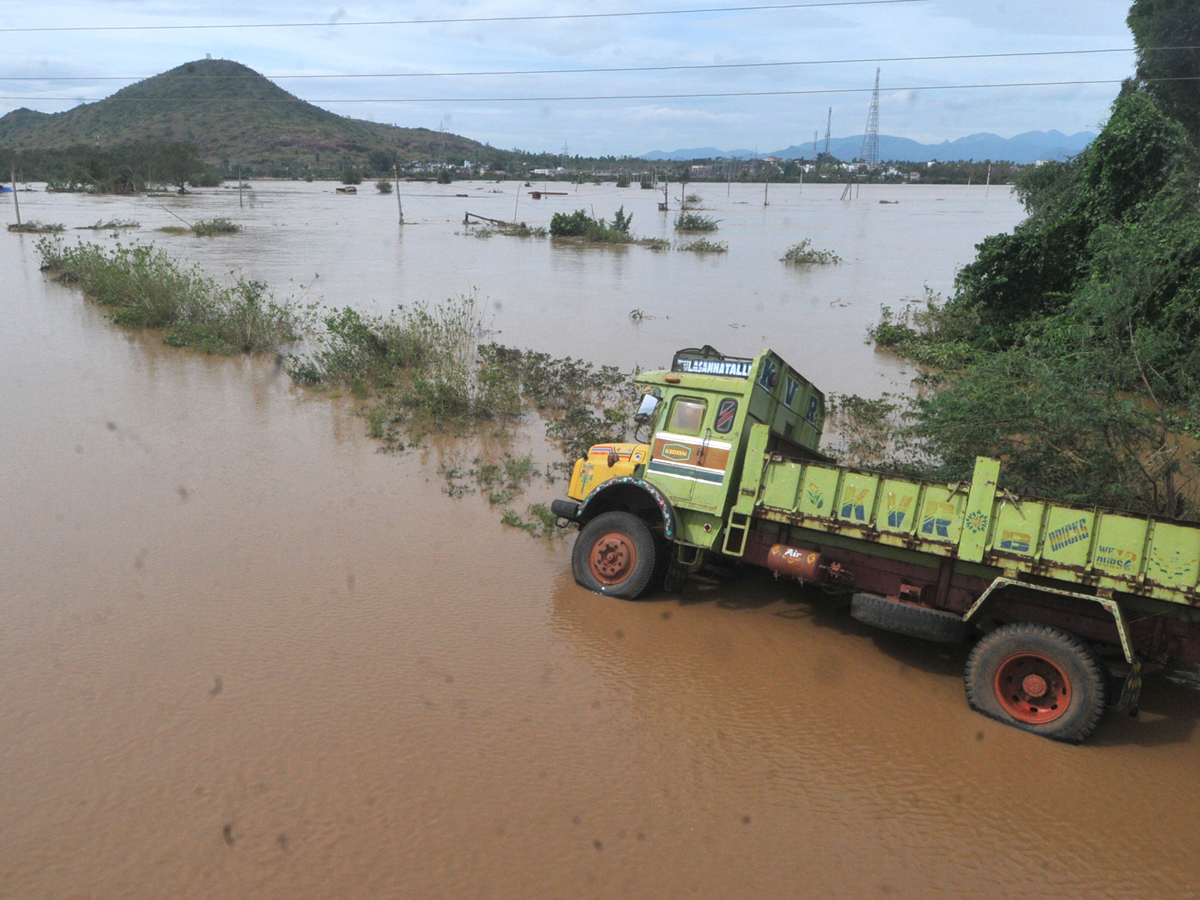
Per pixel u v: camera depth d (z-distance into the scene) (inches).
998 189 5772.6
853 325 938.1
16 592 308.0
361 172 6343.5
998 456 374.0
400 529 381.7
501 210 2888.8
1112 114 889.5
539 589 333.4
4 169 4173.2
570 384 628.4
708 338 839.1
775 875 191.2
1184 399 402.6
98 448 471.5
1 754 221.1
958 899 186.9
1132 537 247.1
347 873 185.0
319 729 235.1
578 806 210.1
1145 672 273.9
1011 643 254.8
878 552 293.1
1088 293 409.7
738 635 308.2
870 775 229.8
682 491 326.6
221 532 368.2
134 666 263.0
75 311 884.0
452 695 255.8
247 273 1192.2
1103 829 211.9
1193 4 1293.1
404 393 600.7
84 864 185.6
